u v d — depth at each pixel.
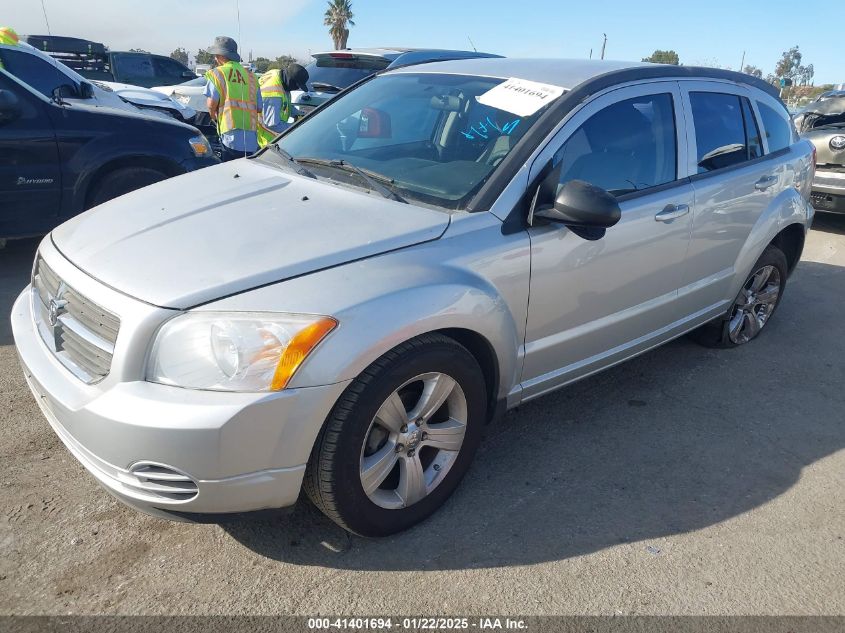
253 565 2.40
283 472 2.17
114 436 2.06
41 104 5.06
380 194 2.77
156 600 2.23
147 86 17.89
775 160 4.23
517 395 2.95
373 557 2.47
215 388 2.06
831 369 4.32
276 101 7.47
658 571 2.49
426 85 3.48
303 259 2.27
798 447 3.39
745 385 4.04
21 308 2.85
